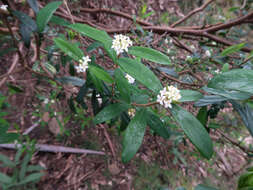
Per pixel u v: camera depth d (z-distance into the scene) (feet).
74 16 2.01
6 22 0.88
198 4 3.71
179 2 3.81
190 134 0.70
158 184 2.34
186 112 0.75
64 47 0.79
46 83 2.37
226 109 2.40
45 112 2.49
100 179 2.27
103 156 2.43
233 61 1.66
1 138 0.87
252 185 0.71
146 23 2.17
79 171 2.29
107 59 1.61
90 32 0.80
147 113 0.85
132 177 2.34
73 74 1.20
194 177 2.46
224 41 1.96
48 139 2.44
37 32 0.88
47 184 2.13
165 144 2.37
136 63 0.75
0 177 1.83
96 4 2.47
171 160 2.51
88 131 2.57
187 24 3.39
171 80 1.53
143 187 2.29
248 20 1.86
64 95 1.43
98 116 0.92
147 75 0.74
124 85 0.77
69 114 2.45
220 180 2.47
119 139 2.57
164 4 3.60
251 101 0.84
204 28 2.16
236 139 2.61
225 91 0.83
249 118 0.91
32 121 2.45
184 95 0.79
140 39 1.76
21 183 1.85
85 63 0.82
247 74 0.66
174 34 2.14
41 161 2.26
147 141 2.11
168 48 2.06
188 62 1.62
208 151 0.69
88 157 2.41
